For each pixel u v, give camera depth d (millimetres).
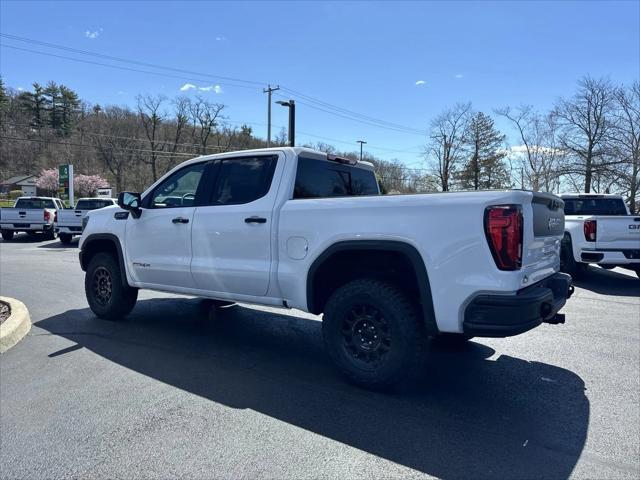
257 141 75500
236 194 4711
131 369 4297
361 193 5469
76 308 6766
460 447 2949
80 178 68688
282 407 3518
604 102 35438
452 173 58875
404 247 3566
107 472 2650
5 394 3709
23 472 2652
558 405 3611
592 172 36156
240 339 5312
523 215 3326
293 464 2734
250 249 4461
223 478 2592
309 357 4715
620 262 8945
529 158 41500
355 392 3822
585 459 2824
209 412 3416
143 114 67812
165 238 5191
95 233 6016
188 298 7551
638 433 3160
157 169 70438
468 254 3340
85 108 86062
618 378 4211
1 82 81938
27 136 82750
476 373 4316
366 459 2801
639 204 34156
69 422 3242
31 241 19656
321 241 3965
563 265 9883
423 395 3783
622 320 6406
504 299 3225
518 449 2936
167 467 2697
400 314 3600
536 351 5012
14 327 5129
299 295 4148
